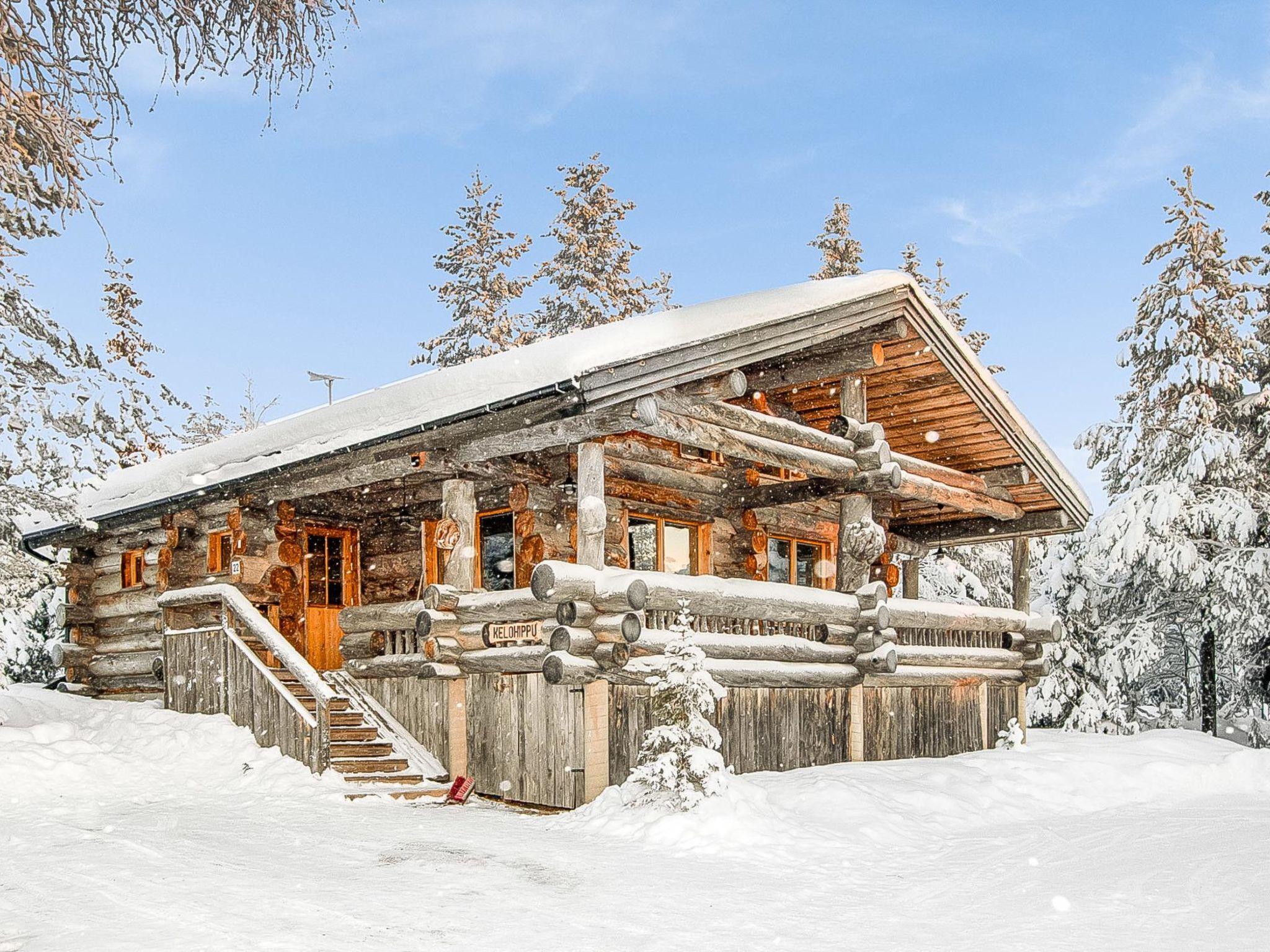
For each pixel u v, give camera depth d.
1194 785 14.76
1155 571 25.39
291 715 13.43
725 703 12.85
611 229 37.50
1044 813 12.76
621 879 8.52
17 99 12.33
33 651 26.58
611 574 11.66
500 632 12.88
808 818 10.91
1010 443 17.31
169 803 11.72
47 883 7.94
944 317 15.29
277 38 13.11
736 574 17.16
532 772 12.32
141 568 18.61
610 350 11.77
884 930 7.23
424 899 7.69
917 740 16.02
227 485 15.35
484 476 13.80
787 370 15.27
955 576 29.28
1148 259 26.64
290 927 6.87
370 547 17.06
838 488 15.06
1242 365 25.84
